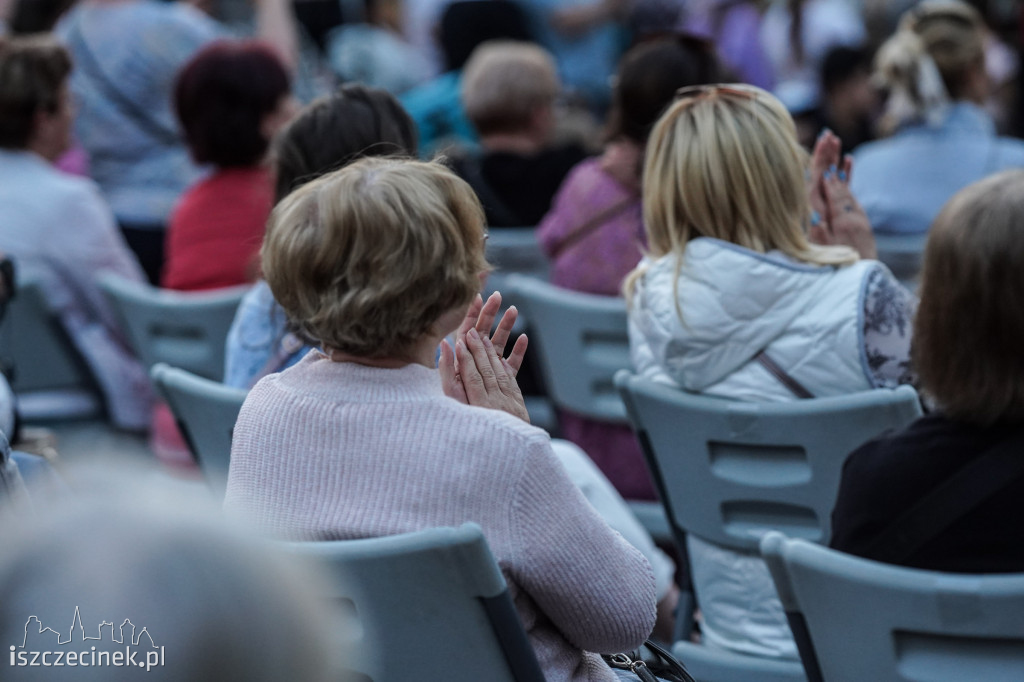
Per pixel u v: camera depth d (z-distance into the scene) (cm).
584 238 706
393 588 315
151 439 841
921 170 921
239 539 135
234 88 743
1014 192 353
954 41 914
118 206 1027
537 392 842
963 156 913
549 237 730
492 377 369
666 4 1648
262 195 752
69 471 166
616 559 337
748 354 480
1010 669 311
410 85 1547
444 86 1298
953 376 353
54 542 128
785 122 502
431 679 330
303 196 348
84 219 823
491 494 321
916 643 321
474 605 314
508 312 384
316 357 368
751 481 472
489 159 909
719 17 1598
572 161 906
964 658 315
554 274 732
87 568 126
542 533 322
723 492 482
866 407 432
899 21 1702
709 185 489
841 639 330
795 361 476
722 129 492
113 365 821
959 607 305
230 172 760
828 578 323
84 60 1020
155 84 1019
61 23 1102
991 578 301
